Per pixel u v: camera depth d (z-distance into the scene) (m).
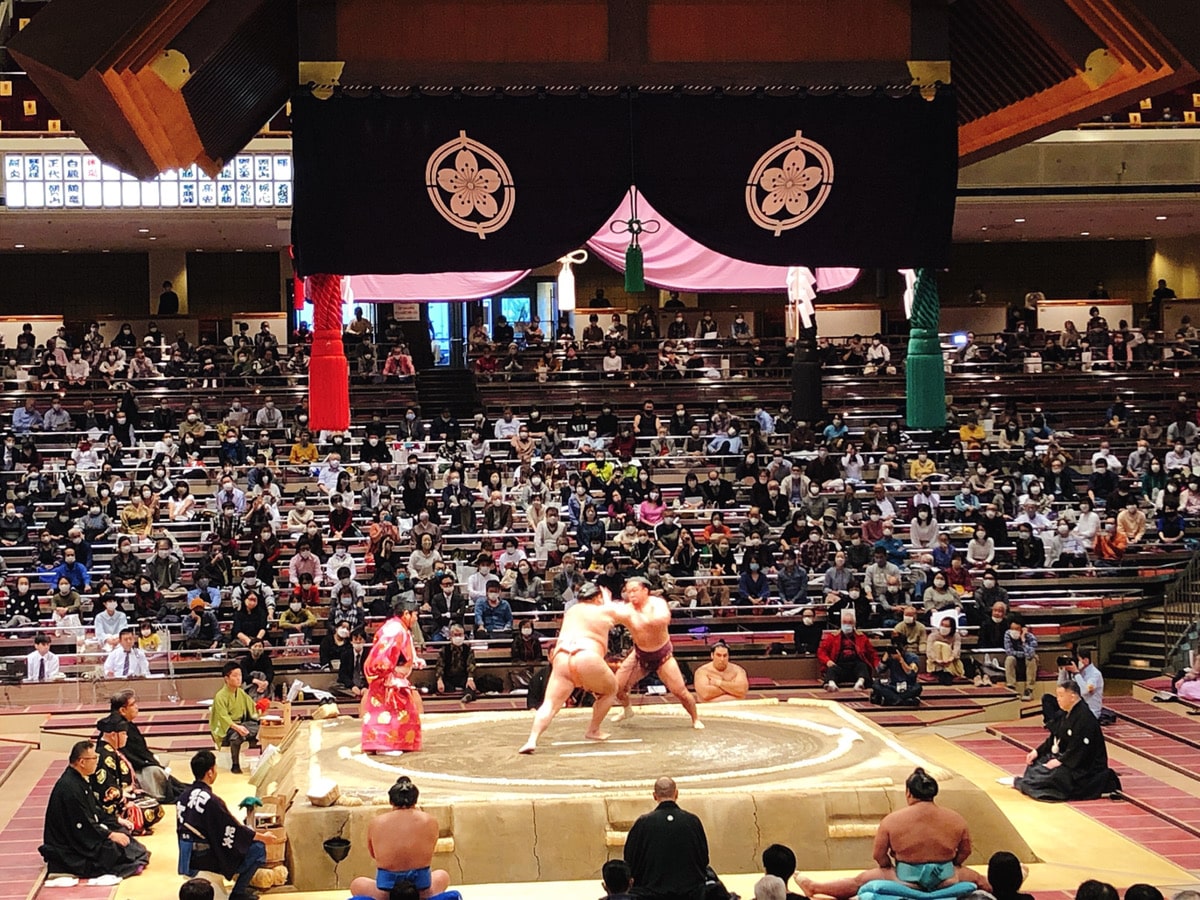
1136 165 26.03
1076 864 10.31
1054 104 9.25
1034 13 8.38
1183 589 18.69
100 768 11.09
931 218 8.90
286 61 9.45
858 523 20.25
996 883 7.46
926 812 8.61
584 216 8.70
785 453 22.97
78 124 8.34
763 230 8.80
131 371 25.97
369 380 26.28
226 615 17.92
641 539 19.22
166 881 10.32
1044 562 19.50
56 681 16.52
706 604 18.27
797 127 8.81
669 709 13.14
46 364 26.39
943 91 8.90
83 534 19.75
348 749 11.58
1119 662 18.25
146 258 30.81
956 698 16.12
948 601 17.61
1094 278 32.44
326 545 19.55
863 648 16.77
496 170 8.68
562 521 20.25
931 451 23.38
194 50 7.89
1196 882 9.70
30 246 29.03
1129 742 14.23
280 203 24.59
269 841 9.70
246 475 21.62
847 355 27.22
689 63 8.78
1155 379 27.09
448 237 8.66
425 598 17.92
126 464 22.47
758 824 9.84
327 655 16.73
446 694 16.41
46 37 7.43
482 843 9.70
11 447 22.64
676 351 27.20
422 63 8.67
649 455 23.44
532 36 8.72
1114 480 21.88
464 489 20.78
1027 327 30.70
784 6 8.83
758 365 26.91
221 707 13.86
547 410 25.88
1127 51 8.30
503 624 17.44
